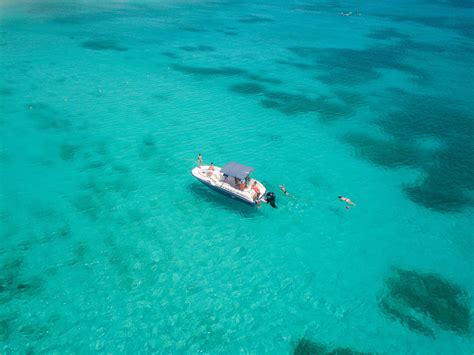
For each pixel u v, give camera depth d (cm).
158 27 9038
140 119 4538
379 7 13788
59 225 2878
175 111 4822
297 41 8625
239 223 3052
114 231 2872
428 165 3984
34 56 6297
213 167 3372
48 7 10006
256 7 12638
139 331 2181
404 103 5509
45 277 2453
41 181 3341
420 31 10144
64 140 3978
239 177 3017
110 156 3781
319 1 14662
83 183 3366
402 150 4250
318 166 3875
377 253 2852
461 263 2795
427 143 4416
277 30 9556
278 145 4216
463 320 2362
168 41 7944
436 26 10819
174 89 5519
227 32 9062
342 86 6084
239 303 2408
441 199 3469
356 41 8881
